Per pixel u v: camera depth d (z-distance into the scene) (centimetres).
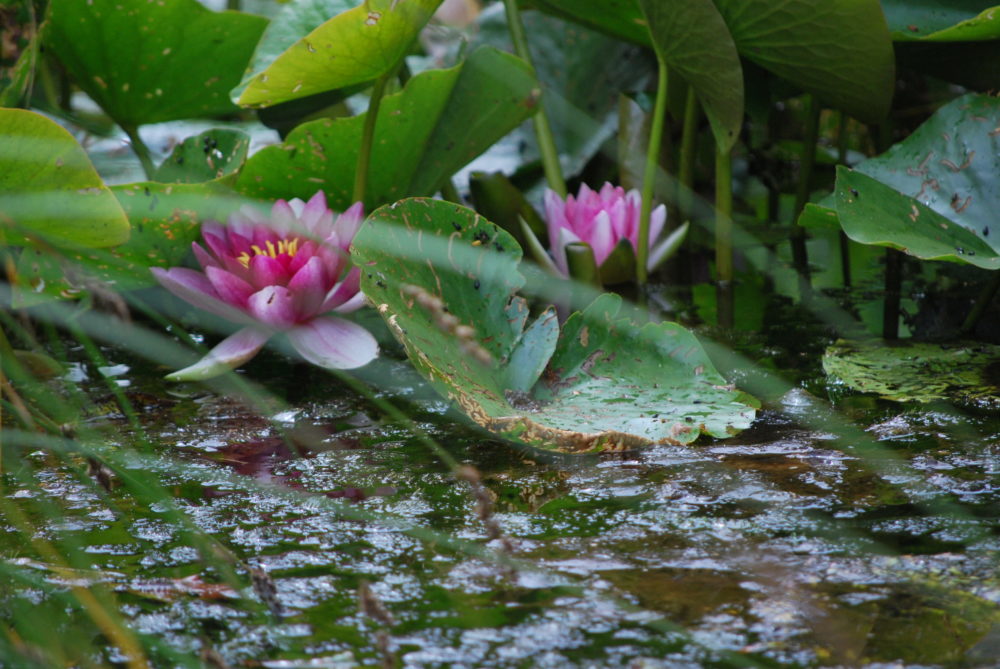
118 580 418
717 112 452
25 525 422
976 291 453
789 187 484
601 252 458
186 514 423
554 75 479
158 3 448
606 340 435
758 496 423
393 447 430
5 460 429
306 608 416
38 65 452
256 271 438
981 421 430
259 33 453
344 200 451
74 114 466
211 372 437
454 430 432
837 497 423
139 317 451
